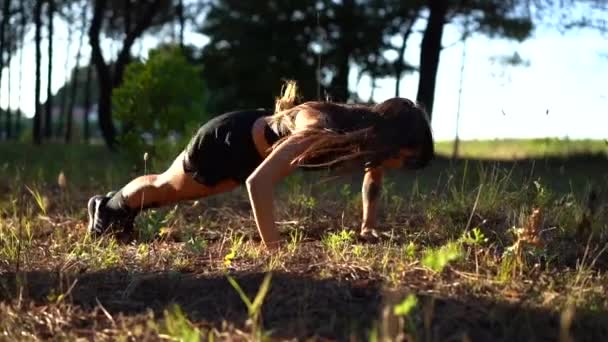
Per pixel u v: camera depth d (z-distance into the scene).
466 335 2.71
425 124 4.00
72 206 6.49
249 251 4.04
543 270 3.71
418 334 2.75
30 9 26.11
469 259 3.81
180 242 4.78
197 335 2.62
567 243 4.37
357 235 4.65
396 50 18.66
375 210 4.62
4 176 8.93
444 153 15.37
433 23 15.16
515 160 6.89
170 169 4.61
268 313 3.06
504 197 5.38
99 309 3.19
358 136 3.81
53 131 41.12
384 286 3.22
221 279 3.51
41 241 4.88
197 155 4.40
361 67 19.03
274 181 3.81
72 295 3.37
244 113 4.37
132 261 3.98
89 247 4.41
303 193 6.25
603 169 8.26
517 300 3.12
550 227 4.75
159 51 10.15
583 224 4.39
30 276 3.68
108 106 18.38
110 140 18.28
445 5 14.91
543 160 7.88
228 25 19.50
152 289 3.44
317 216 5.52
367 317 2.97
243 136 4.27
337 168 4.01
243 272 3.62
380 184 4.58
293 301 3.17
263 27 19.12
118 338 2.84
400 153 3.95
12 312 3.11
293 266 3.70
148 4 22.33
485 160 8.58
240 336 2.82
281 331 2.87
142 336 2.86
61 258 4.12
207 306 3.18
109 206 4.76
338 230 4.99
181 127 9.89
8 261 4.05
